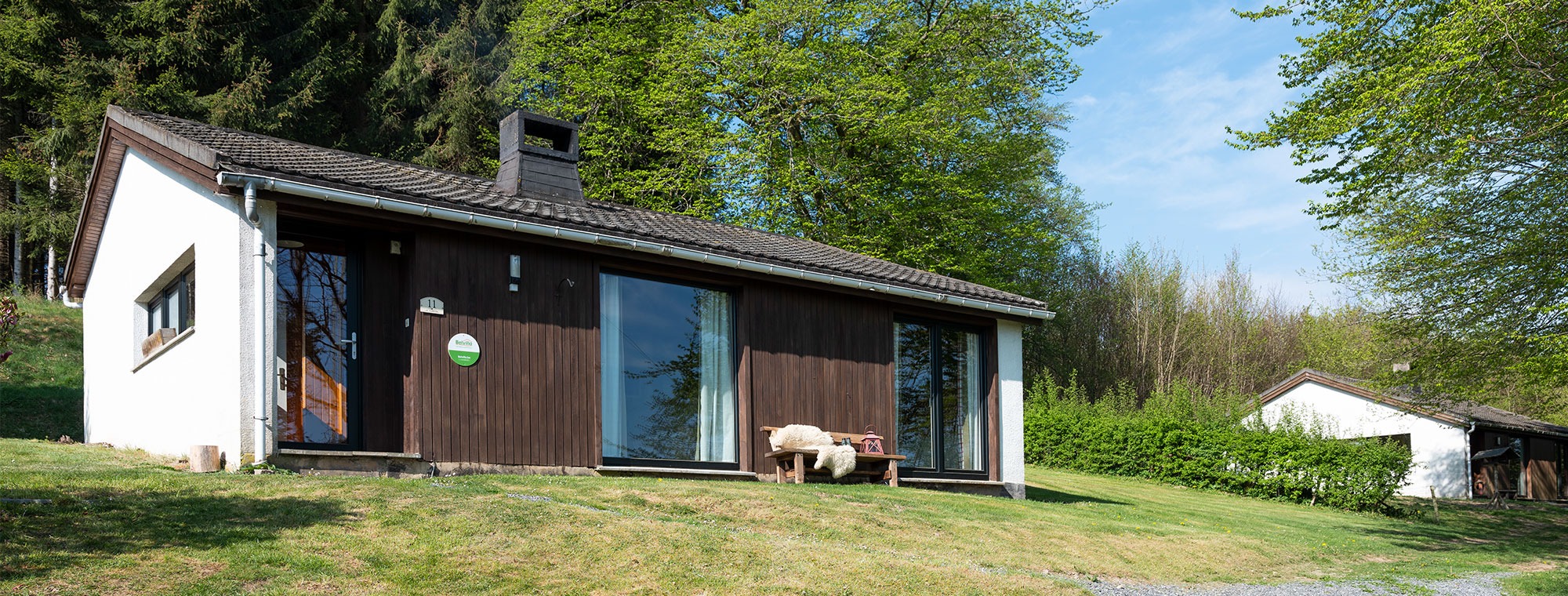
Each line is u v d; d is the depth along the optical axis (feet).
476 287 36.94
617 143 98.07
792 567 26.91
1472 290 63.77
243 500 26.45
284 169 32.19
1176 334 150.82
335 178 33.09
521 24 97.76
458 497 28.99
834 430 46.68
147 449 40.32
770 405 44.47
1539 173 58.23
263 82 91.56
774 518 32.81
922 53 94.79
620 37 95.35
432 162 100.94
